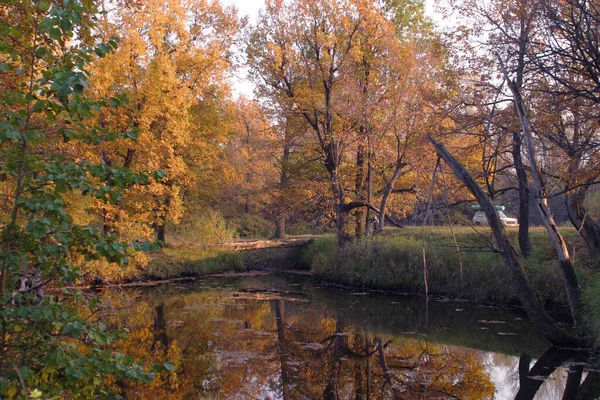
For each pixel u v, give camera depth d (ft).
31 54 12.42
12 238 12.96
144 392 25.90
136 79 55.26
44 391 13.47
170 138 59.36
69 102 11.71
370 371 30.04
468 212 94.22
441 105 47.34
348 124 70.49
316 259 72.23
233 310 49.24
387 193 68.95
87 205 44.32
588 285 36.76
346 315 47.19
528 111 34.65
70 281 14.74
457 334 39.01
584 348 32.71
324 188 73.77
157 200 67.97
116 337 14.03
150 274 68.85
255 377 28.63
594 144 30.48
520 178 43.62
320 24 68.90
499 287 49.24
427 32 67.72
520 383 27.35
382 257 61.16
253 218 117.08
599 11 30.96
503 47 35.32
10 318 12.83
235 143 109.91
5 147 13.16
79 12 11.45
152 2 56.34
